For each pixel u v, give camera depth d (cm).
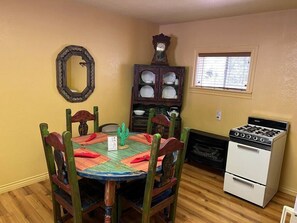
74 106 316
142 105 392
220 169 335
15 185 274
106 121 363
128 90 386
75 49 300
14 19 246
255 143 254
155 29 407
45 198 256
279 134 264
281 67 290
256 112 317
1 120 253
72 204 169
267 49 300
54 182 189
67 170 160
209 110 368
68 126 256
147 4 286
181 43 391
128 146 223
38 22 264
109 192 171
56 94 294
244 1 257
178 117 391
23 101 267
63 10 283
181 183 308
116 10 323
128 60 374
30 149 282
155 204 183
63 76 294
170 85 375
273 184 274
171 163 176
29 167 284
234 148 272
